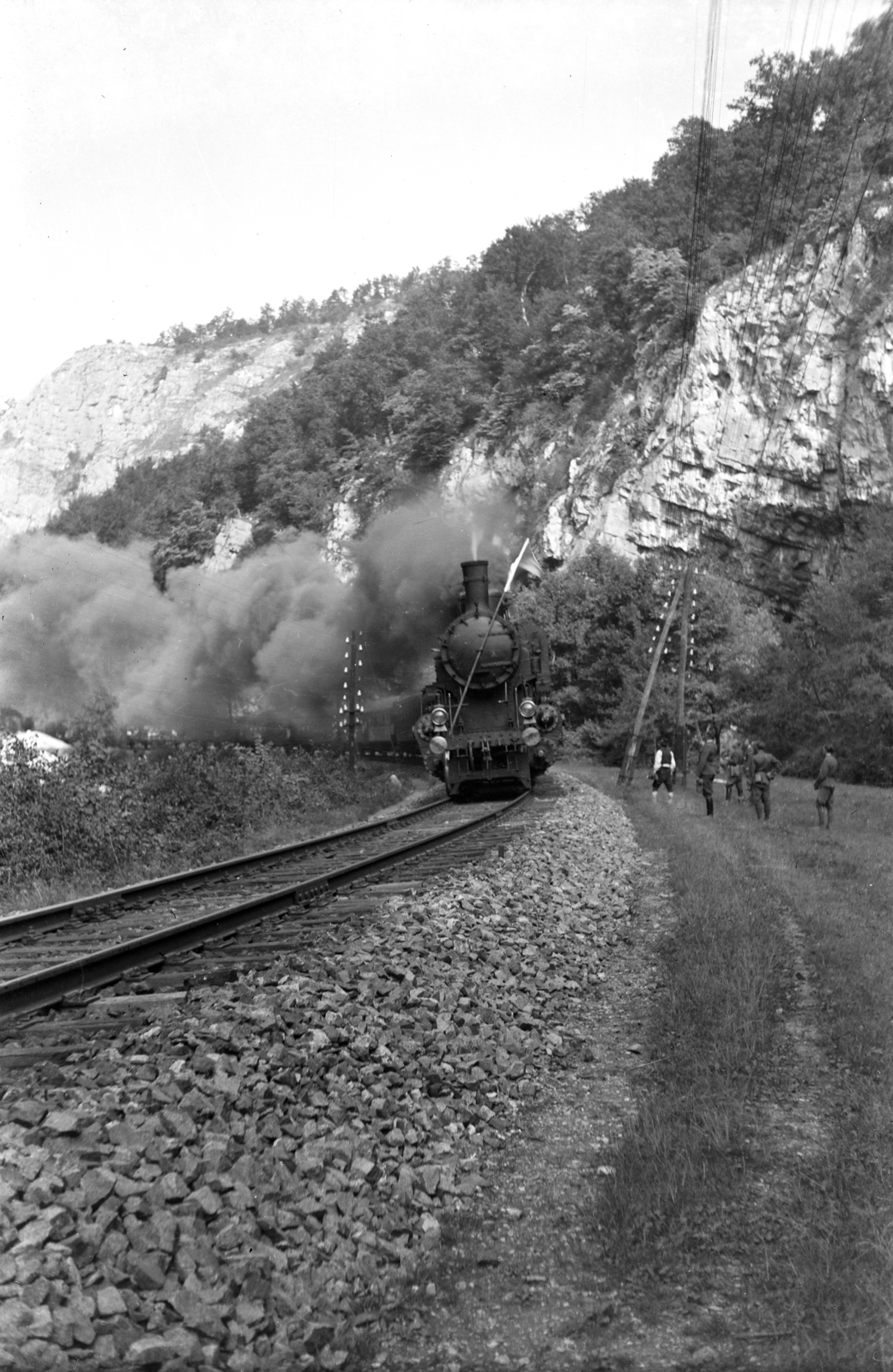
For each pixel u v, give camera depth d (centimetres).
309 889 1273
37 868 1842
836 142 8012
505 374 11162
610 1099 770
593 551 6731
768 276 8075
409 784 4122
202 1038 702
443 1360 471
